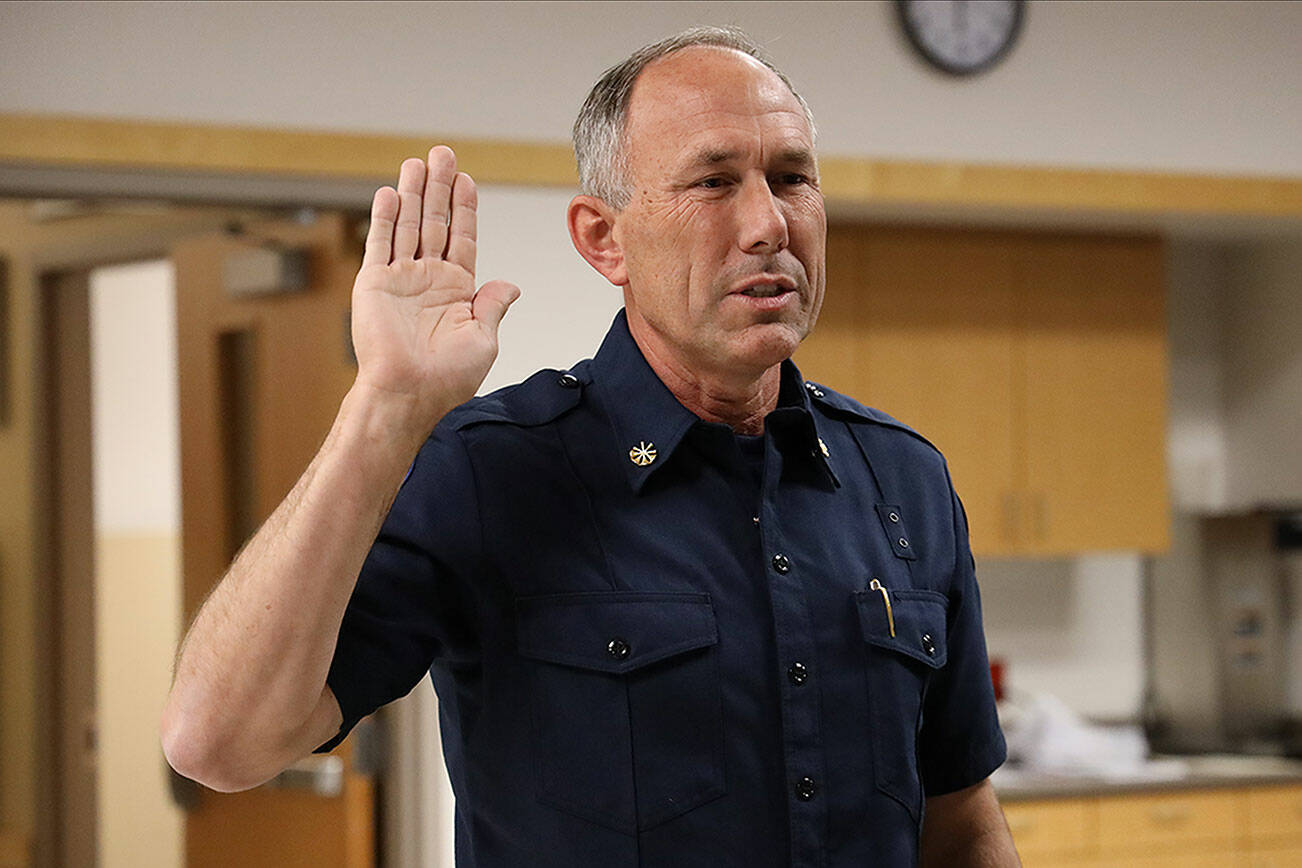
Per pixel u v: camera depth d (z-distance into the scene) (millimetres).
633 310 1730
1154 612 5820
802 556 1676
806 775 1592
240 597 1365
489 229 4020
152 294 6164
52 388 4812
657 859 1540
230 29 3799
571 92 4059
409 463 1410
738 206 1575
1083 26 4574
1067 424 5117
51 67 3660
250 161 3787
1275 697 5266
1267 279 5773
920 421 4957
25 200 3768
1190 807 4746
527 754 1575
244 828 4098
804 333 1613
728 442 1669
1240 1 4734
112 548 5914
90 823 4805
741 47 1696
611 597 1588
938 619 1766
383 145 3891
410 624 1540
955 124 4441
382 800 3953
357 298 1436
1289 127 4766
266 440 4117
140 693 5926
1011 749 5004
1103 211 4652
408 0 3939
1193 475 6000
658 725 1561
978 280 5031
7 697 4785
